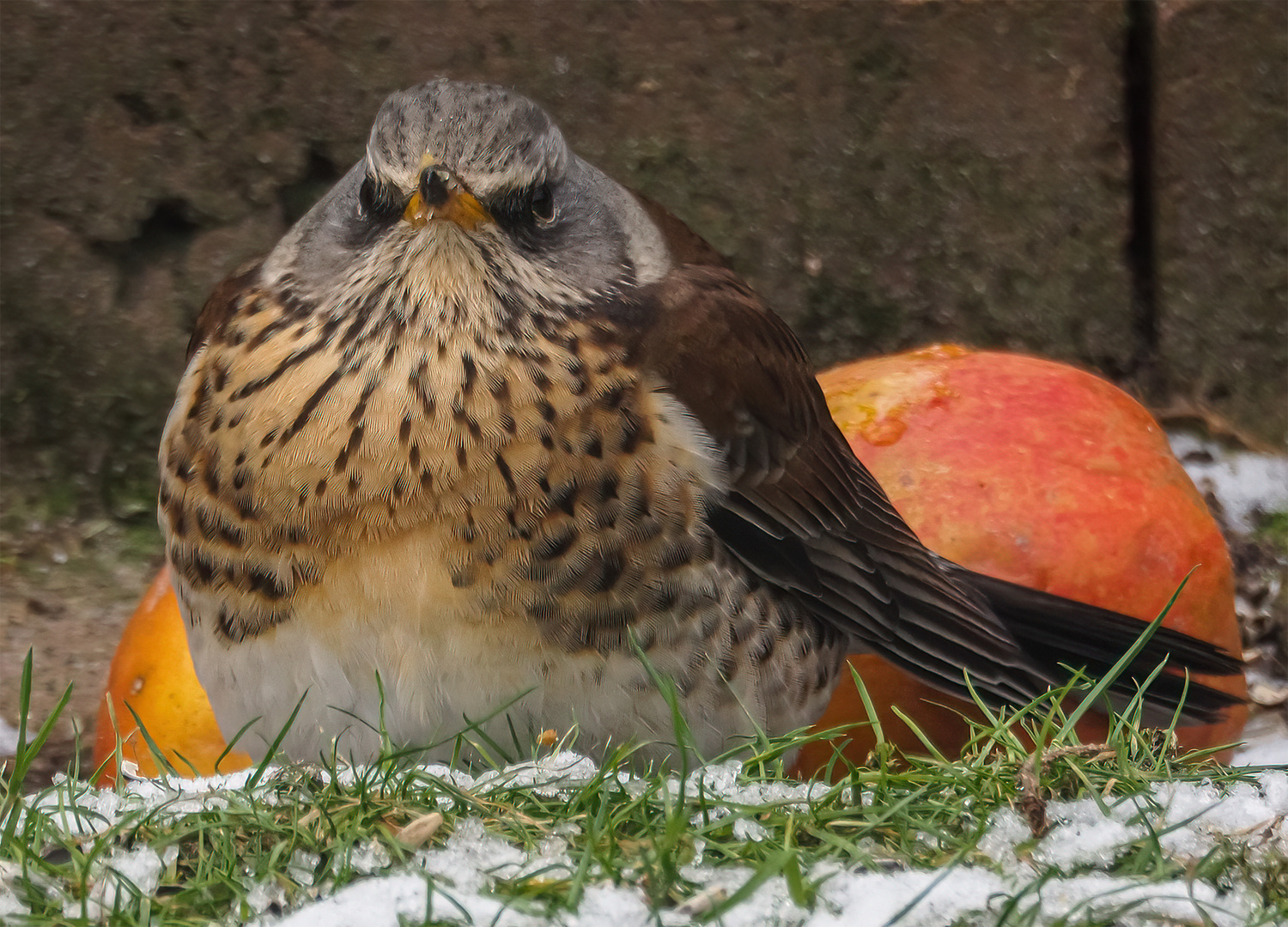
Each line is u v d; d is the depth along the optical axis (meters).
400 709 7.07
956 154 13.48
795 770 8.80
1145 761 6.46
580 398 7.07
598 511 7.01
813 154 13.39
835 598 8.23
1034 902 5.19
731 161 13.33
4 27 12.75
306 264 7.50
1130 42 13.56
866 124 13.39
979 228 13.60
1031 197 13.61
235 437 7.11
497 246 7.18
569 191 7.66
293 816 5.70
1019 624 8.89
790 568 7.93
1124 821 5.78
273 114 13.13
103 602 12.80
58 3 12.79
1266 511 13.20
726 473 7.58
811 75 13.29
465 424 6.93
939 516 9.05
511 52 13.09
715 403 7.63
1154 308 13.88
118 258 13.27
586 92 13.16
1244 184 13.63
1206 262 13.77
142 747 8.86
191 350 8.15
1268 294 13.80
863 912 5.11
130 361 13.34
